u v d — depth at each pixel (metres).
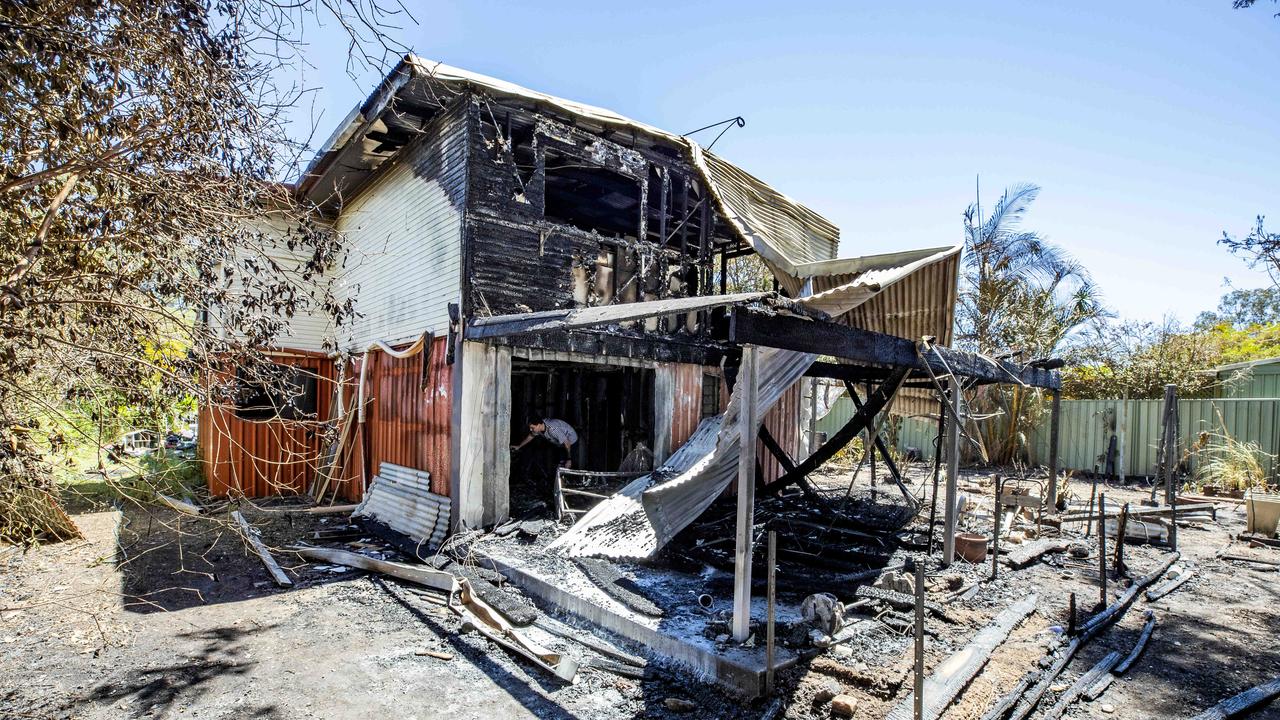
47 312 4.02
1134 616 5.45
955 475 6.53
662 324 9.65
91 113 3.86
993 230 16.23
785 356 5.35
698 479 5.54
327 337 11.80
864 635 4.66
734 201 9.88
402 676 4.45
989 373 7.53
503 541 7.26
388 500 9.08
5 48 3.40
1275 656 4.66
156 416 4.95
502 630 5.08
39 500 6.29
